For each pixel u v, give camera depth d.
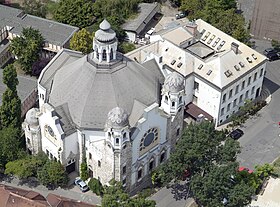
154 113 196.12
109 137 186.62
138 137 194.75
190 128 194.12
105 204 176.50
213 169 186.62
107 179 198.75
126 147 190.25
